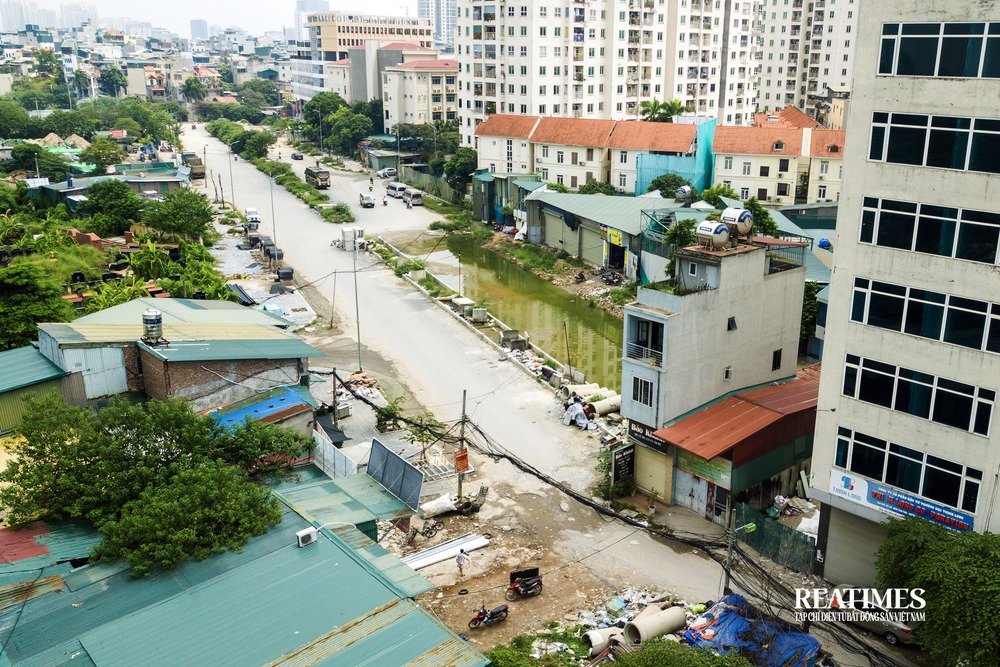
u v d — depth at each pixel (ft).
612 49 392.06
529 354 179.42
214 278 213.05
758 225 200.23
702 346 118.11
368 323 202.28
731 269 118.21
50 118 469.57
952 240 80.48
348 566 77.41
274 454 102.58
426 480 125.59
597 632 89.86
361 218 326.24
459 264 260.62
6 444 93.09
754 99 471.62
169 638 67.10
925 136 80.84
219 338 128.06
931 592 76.89
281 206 350.02
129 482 84.69
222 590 73.36
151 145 481.46
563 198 264.93
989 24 75.10
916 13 79.15
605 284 234.38
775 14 540.93
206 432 91.86
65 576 75.05
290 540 81.61
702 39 429.79
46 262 214.48
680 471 119.03
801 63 540.11
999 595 71.56
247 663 64.23
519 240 286.46
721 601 90.84
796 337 133.80
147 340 115.96
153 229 271.69
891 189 83.87
